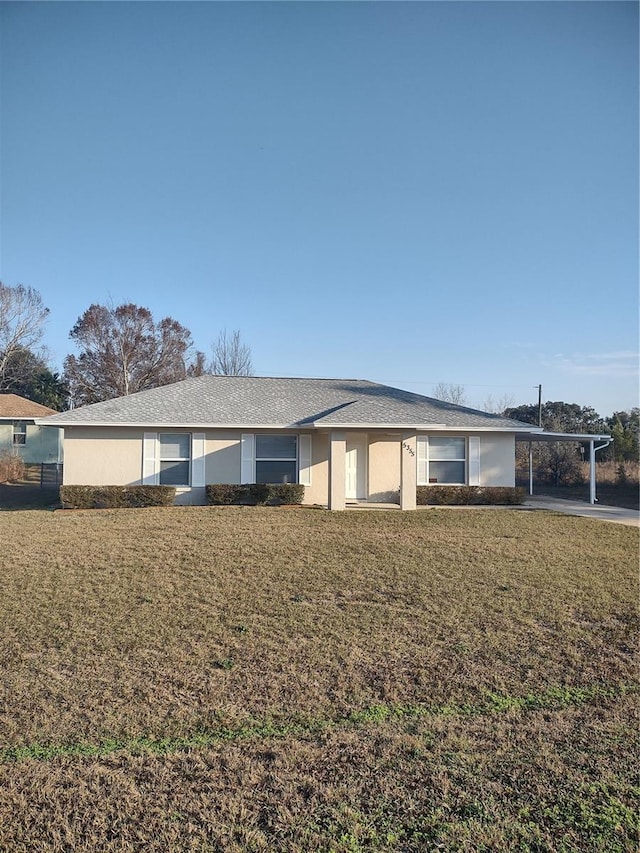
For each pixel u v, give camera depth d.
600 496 24.78
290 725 4.72
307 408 20.19
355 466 19.72
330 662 6.02
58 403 49.69
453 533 13.12
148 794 3.75
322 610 7.67
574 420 45.59
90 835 3.37
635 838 3.37
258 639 6.62
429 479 19.73
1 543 11.32
